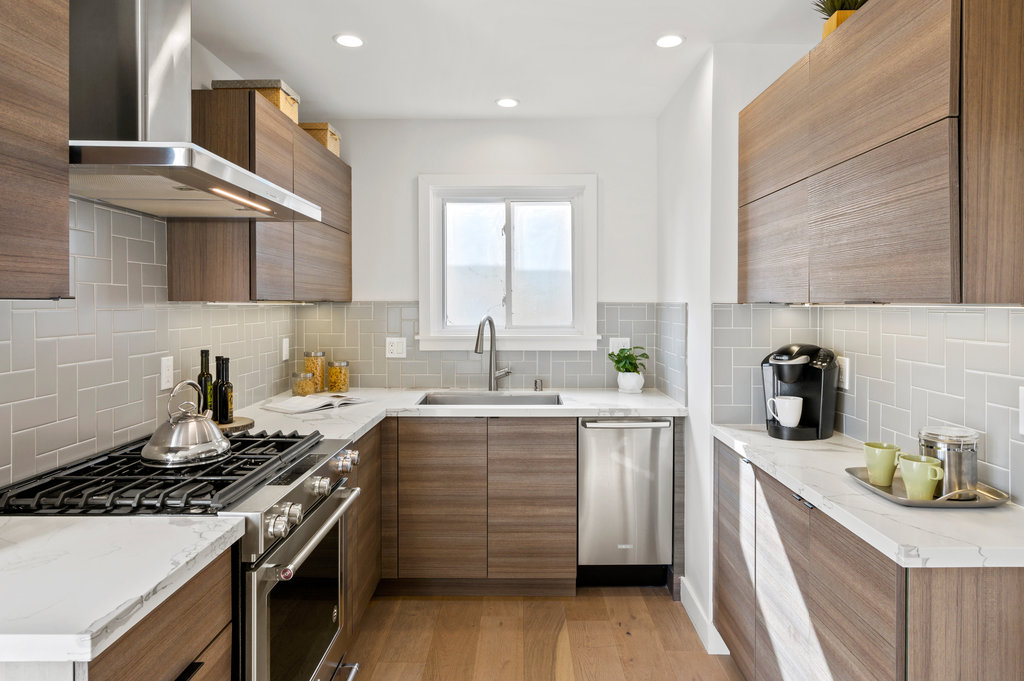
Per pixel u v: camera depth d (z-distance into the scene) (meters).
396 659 2.37
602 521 2.89
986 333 1.58
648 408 2.83
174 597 1.08
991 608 1.24
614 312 3.44
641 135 3.40
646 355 3.32
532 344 3.43
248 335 2.87
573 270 3.51
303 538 1.65
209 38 2.40
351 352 3.48
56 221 1.16
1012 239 1.25
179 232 2.20
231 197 1.73
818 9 2.06
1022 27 1.25
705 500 2.54
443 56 2.57
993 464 1.56
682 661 2.37
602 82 2.87
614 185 3.42
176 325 2.27
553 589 2.92
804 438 2.17
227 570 1.30
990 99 1.24
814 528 1.61
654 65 2.66
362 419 2.51
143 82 1.69
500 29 2.33
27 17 1.07
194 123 2.17
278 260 2.38
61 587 0.96
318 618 1.82
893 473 1.58
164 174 1.41
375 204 3.44
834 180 1.71
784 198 2.03
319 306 3.48
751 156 2.32
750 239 2.33
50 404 1.65
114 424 1.92
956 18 1.24
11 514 1.32
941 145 1.27
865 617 1.36
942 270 1.27
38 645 0.82
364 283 3.46
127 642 0.94
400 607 2.81
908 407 1.90
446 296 3.54
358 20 2.25
